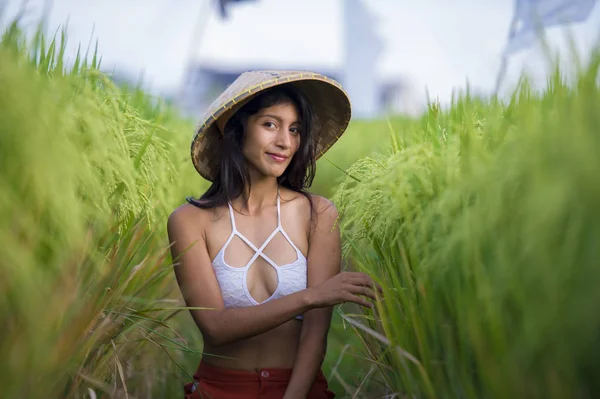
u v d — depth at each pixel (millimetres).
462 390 1742
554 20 2469
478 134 2156
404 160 2143
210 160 2734
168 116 4344
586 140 1389
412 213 2049
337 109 2742
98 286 2055
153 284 2775
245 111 2518
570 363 1410
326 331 2523
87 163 1840
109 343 2279
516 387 1515
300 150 2611
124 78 3605
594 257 1345
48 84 1861
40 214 1649
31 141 1589
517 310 1548
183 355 3289
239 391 2469
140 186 2459
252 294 2525
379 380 2523
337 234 2680
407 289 2078
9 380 1601
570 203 1373
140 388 2986
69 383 2035
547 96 1819
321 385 2588
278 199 2637
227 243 2557
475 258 1615
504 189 1561
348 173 2510
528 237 1440
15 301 1606
